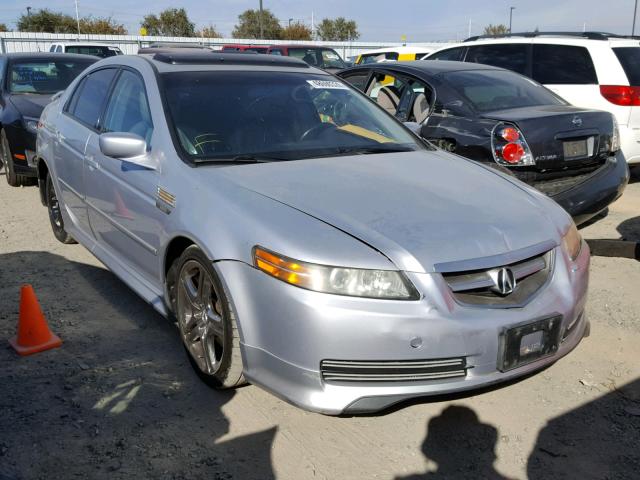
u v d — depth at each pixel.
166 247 3.27
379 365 2.54
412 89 6.14
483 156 5.08
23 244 5.45
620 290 4.47
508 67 8.21
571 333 2.96
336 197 2.95
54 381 3.22
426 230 2.71
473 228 2.78
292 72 4.31
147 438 2.77
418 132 4.41
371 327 2.49
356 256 2.55
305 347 2.54
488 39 8.65
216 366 3.04
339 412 2.56
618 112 7.33
